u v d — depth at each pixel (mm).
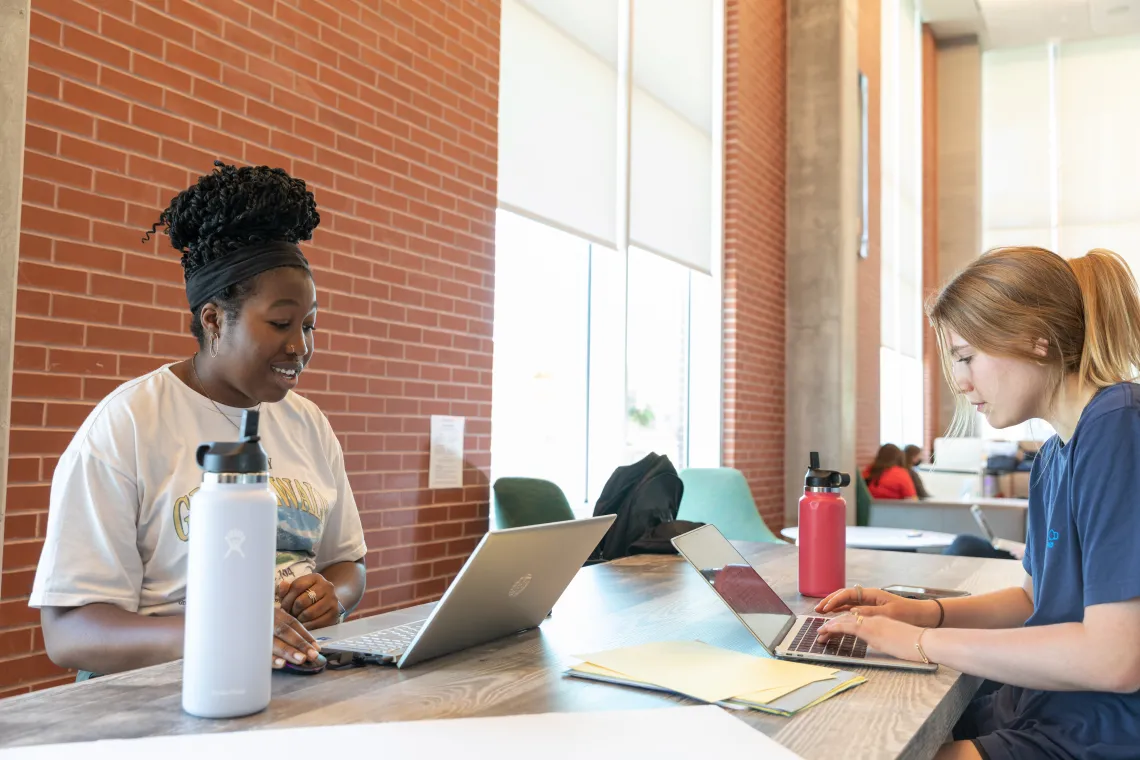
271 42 2514
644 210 4648
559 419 4305
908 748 864
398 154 2961
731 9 5508
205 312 1388
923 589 1748
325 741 796
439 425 3141
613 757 772
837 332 6133
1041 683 1107
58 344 1994
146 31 2186
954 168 10828
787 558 2246
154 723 856
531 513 3180
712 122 5414
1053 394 1269
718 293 5391
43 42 1969
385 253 2902
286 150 2557
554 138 3891
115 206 2111
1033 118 10930
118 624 1212
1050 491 1333
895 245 9102
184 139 2275
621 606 1529
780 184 6191
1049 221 10828
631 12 4473
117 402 1367
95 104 2070
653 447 4969
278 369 1400
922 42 10352
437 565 3137
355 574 1623
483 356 3371
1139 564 1086
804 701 970
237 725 856
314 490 1563
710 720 883
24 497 1926
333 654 1098
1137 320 1251
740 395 5500
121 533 1312
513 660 1145
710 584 1192
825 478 1721
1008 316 1252
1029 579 1485
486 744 797
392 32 2941
